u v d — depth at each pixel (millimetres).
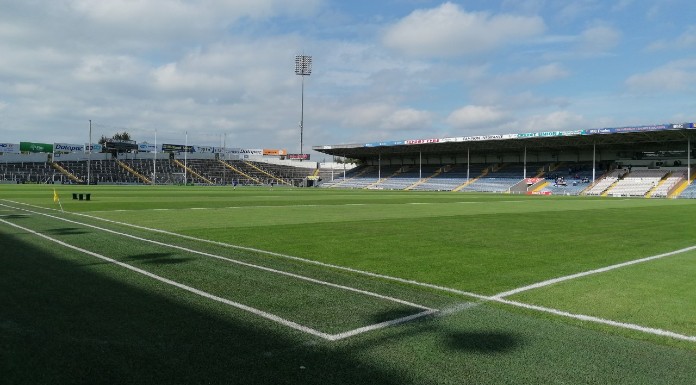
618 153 76000
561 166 80938
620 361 4184
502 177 81812
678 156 70312
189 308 5551
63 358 4039
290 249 10367
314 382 3637
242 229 14180
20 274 7141
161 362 3980
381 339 4633
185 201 29516
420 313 5559
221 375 3742
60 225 14000
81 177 84875
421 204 31250
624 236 13641
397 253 10016
